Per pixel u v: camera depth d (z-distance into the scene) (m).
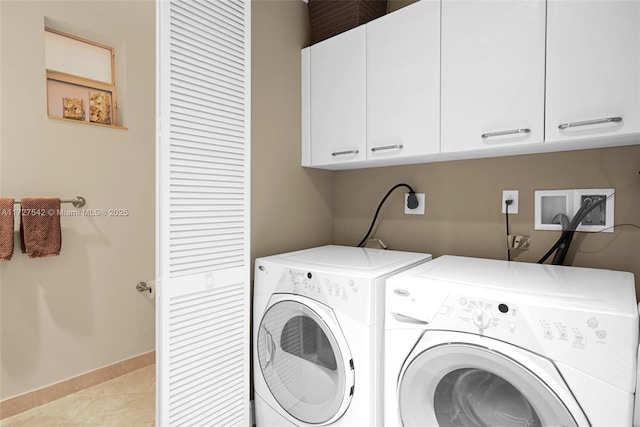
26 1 2.02
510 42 1.32
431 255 1.83
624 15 1.12
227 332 1.60
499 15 1.34
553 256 1.56
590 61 1.17
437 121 1.50
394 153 1.64
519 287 1.14
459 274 1.32
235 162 1.64
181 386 1.42
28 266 2.08
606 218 1.44
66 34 2.25
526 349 0.99
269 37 1.87
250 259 1.77
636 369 0.88
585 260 1.50
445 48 1.47
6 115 1.97
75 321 2.30
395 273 1.46
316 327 1.48
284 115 1.96
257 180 1.83
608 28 1.14
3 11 1.94
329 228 2.28
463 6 1.43
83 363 2.35
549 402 0.95
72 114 2.29
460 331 1.10
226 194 1.60
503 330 1.02
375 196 2.12
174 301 1.40
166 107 1.37
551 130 1.25
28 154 2.06
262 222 1.86
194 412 1.46
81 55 2.32
